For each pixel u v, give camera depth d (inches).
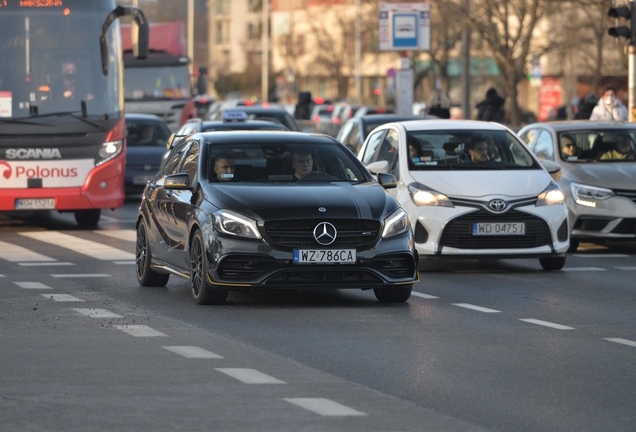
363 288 989.8
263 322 916.0
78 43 1768.0
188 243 1029.8
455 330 885.2
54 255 1438.2
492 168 1309.1
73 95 1756.9
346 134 2126.0
